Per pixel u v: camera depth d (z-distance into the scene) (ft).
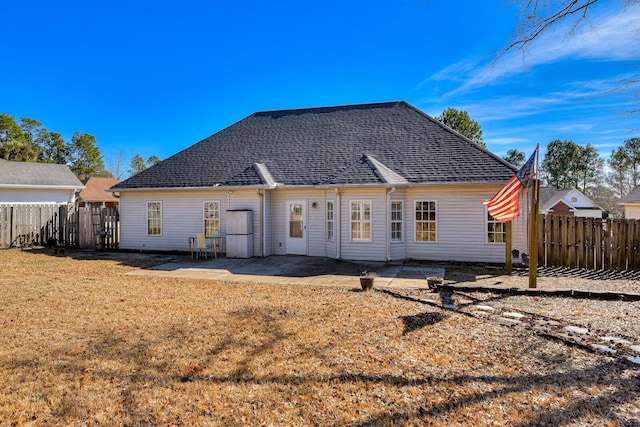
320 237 45.44
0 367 14.60
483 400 12.07
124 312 22.44
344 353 15.99
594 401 12.00
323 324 19.90
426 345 16.85
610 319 20.84
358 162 43.39
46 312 22.40
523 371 14.23
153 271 37.40
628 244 34.65
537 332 18.39
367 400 12.11
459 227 41.04
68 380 13.56
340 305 23.82
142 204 52.19
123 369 14.44
